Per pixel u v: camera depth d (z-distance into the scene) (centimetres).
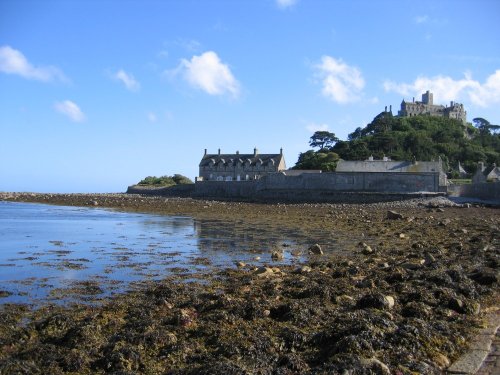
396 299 977
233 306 927
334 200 6425
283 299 1034
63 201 6631
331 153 10844
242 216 4041
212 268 1567
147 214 4366
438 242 2062
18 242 2225
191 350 710
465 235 2320
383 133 12344
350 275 1286
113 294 1188
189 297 1094
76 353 688
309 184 7081
